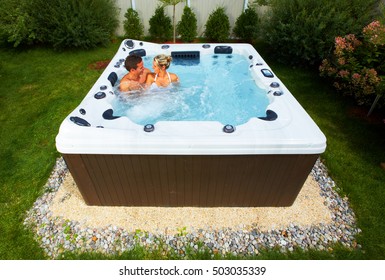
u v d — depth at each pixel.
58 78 3.92
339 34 3.62
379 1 3.66
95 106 2.07
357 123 3.03
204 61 3.40
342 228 1.97
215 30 4.98
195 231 1.93
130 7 5.12
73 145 1.66
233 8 5.16
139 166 1.78
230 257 1.78
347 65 3.09
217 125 1.82
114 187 1.93
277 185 1.92
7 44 4.83
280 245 1.85
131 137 1.69
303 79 3.95
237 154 1.71
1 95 3.48
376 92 2.81
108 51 4.80
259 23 4.50
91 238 1.88
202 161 1.75
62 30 4.43
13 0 4.30
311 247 1.85
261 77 2.61
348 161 2.53
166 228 1.94
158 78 2.75
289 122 1.87
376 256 1.81
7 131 2.84
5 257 1.77
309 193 2.22
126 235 1.90
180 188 1.94
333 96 3.52
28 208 2.06
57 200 2.12
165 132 1.75
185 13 4.93
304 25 3.77
